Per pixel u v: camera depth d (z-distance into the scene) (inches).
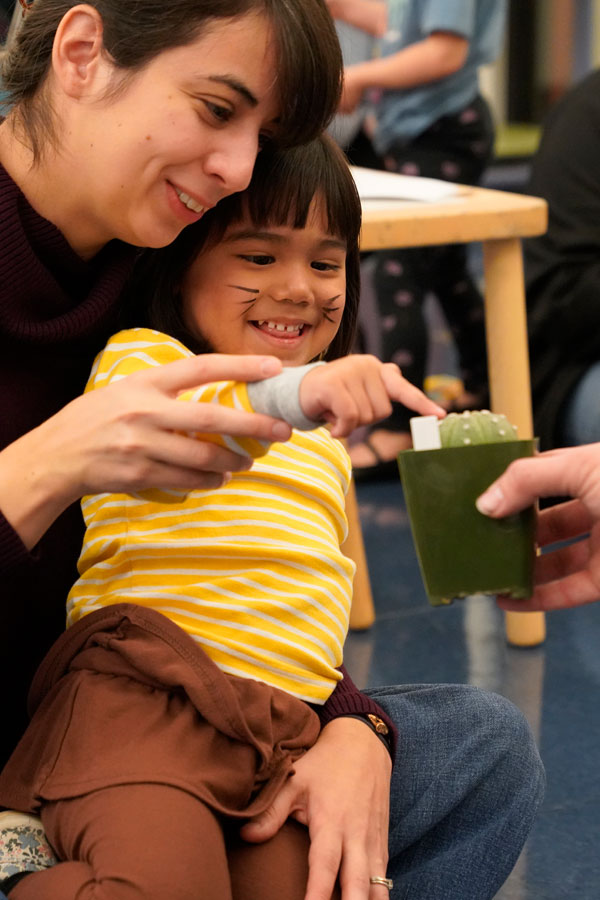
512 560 35.0
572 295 90.4
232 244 44.1
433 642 79.3
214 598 38.0
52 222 38.8
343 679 41.5
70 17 36.6
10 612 39.6
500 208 69.7
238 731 35.7
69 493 32.5
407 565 92.3
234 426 30.3
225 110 36.2
